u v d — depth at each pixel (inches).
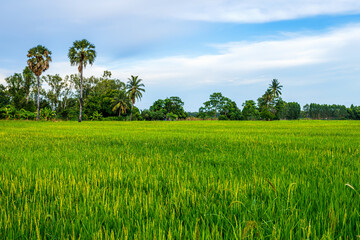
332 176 150.9
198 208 101.2
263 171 169.9
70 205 100.3
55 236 77.7
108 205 98.6
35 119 2257.6
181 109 4623.5
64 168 187.2
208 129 848.9
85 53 1921.8
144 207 100.7
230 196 114.7
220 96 4805.6
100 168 187.0
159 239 72.5
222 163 207.0
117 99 3152.1
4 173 167.5
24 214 91.7
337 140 405.7
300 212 94.9
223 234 84.0
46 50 1945.1
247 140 413.7
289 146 326.6
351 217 88.9
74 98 3469.5
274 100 4500.5
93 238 74.7
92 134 574.6
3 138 454.3
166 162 212.1
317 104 6875.0
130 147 328.5
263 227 82.5
